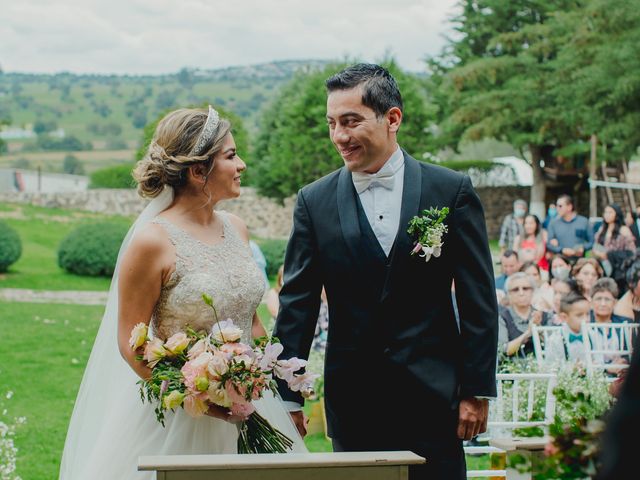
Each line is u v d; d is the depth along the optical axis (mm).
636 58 21859
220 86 117562
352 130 2975
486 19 29125
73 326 11828
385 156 3049
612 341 6230
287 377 2854
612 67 22297
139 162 3064
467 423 3023
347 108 2961
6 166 73688
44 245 22797
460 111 27297
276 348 2805
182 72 121188
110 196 29578
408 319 3031
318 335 7176
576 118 24219
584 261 8039
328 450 5891
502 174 30906
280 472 2152
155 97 115062
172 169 2979
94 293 15797
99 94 116312
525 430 2373
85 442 3197
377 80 2977
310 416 6387
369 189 3088
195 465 2119
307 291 3158
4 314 12727
